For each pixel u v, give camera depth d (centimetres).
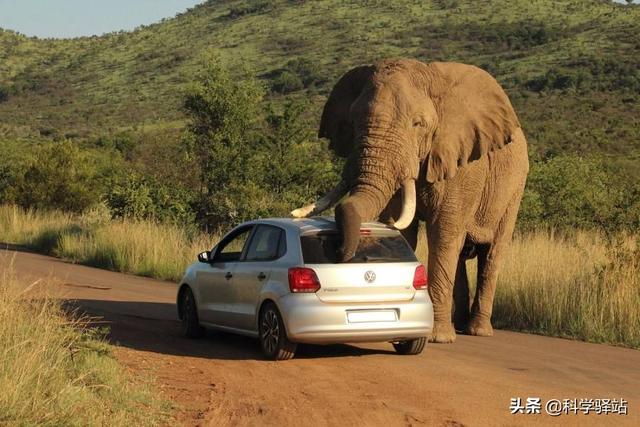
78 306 1336
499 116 1051
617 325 1191
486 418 718
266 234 981
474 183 1087
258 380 848
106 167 4144
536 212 2248
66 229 2548
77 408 670
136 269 1977
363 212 917
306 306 900
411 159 973
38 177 3325
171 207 2414
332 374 875
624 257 1268
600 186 2412
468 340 1131
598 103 8344
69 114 13762
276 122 2633
